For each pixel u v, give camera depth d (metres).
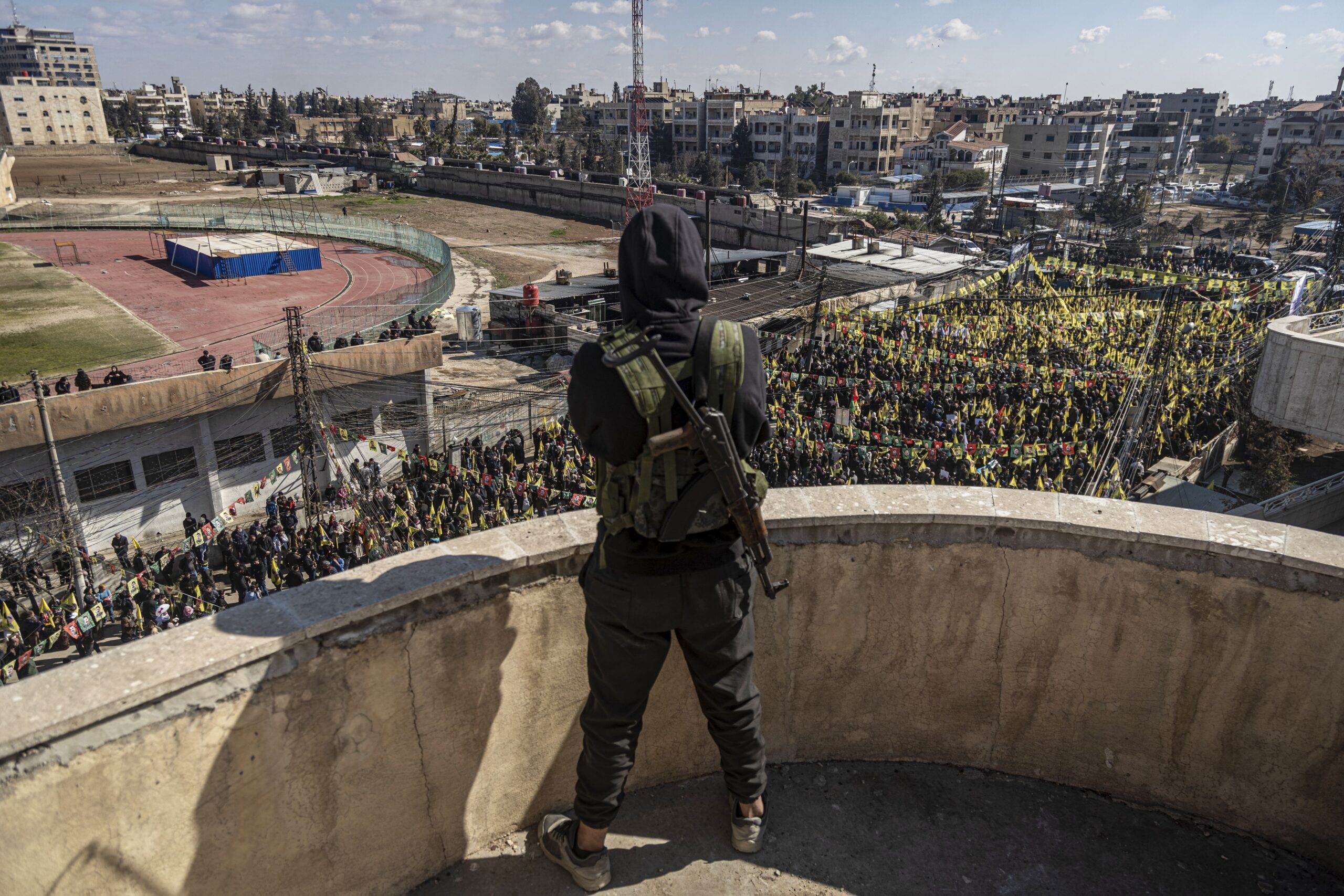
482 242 80.31
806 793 3.38
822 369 36.34
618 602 2.55
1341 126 124.75
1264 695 3.06
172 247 56.06
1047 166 132.62
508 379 39.59
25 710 2.08
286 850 2.59
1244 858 3.15
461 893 2.93
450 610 2.76
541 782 3.19
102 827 2.20
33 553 24.69
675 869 3.00
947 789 3.44
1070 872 3.08
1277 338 31.00
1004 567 3.28
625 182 96.44
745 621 2.75
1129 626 3.21
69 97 179.75
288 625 2.45
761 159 143.75
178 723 2.27
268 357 31.73
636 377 2.30
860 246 59.69
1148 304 48.53
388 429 33.31
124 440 27.64
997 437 31.11
